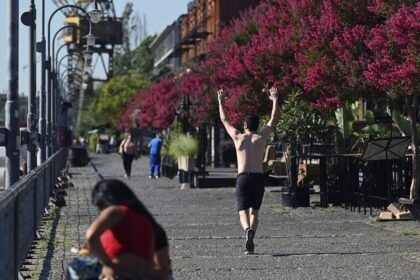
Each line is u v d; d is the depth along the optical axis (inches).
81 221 1704.0
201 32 5452.8
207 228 1550.2
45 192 1865.2
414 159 1608.0
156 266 552.1
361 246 1266.0
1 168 2271.2
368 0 1665.8
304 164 1998.0
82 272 547.8
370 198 1742.1
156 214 1850.4
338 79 1631.4
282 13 2142.0
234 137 1213.1
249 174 1197.1
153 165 3533.5
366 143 1733.5
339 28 1689.2
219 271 1055.6
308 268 1072.8
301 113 1936.5
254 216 1205.1
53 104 3695.9
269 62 2073.1
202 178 2817.4
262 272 1046.4
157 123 5128.0
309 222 1624.0
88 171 4384.8
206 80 3127.5
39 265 1120.8
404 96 1555.1
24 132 1891.0
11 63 1534.2
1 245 789.9
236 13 5359.3
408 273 1027.9
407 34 1331.2
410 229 1467.8
